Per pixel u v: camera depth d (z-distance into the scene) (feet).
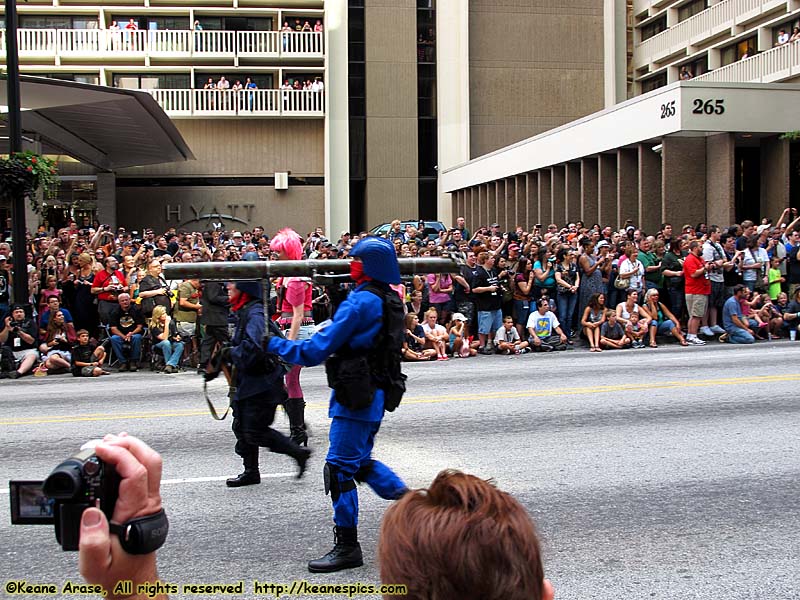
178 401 35.32
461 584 4.77
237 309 20.67
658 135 79.56
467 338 52.11
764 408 31.17
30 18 125.70
